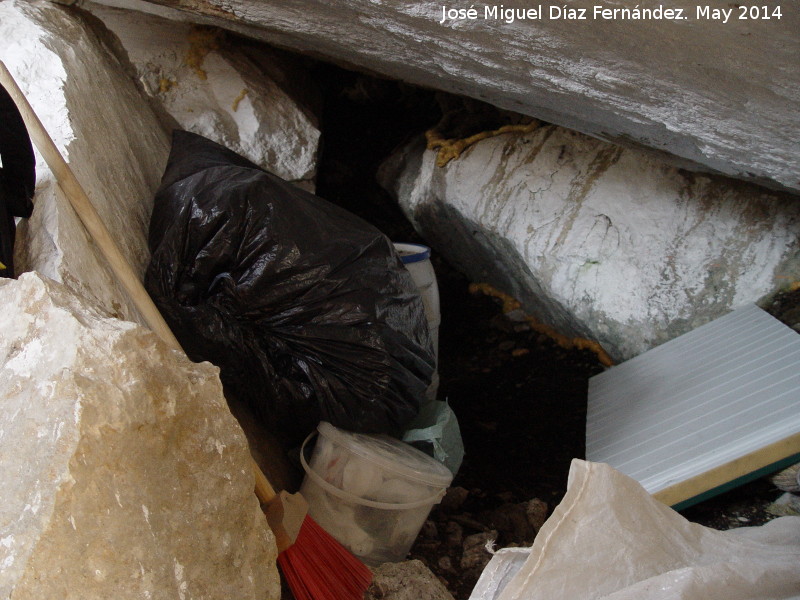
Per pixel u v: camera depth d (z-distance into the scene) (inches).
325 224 79.7
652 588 42.0
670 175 114.0
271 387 76.6
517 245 124.3
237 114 127.5
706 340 100.9
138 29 126.8
